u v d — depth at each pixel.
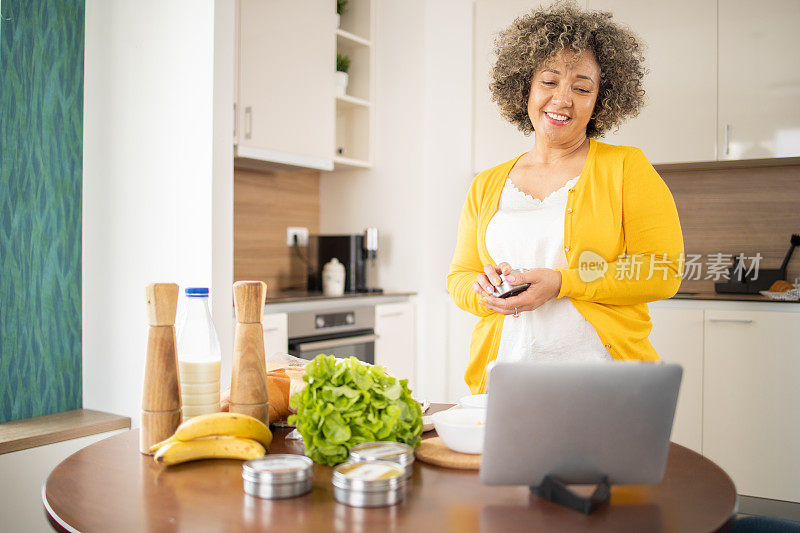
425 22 3.57
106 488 0.95
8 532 2.21
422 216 3.59
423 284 3.62
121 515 0.85
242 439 1.08
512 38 1.76
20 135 2.56
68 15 2.71
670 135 3.26
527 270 1.53
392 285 3.72
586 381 0.85
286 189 3.72
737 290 3.31
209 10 2.38
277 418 1.29
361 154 3.77
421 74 3.58
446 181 3.64
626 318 1.59
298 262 3.78
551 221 1.64
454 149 3.64
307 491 0.93
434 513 0.86
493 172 1.82
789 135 3.06
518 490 0.95
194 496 0.92
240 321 1.18
